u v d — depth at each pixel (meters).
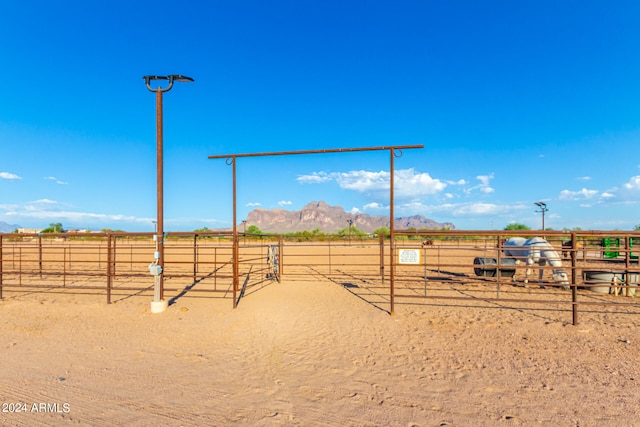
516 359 5.58
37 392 4.44
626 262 11.09
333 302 9.62
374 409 4.02
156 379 4.85
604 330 7.18
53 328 7.41
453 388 4.55
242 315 8.31
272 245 15.49
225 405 4.11
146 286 12.80
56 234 9.50
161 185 9.12
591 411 3.98
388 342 6.40
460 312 8.65
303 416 3.86
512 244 14.01
